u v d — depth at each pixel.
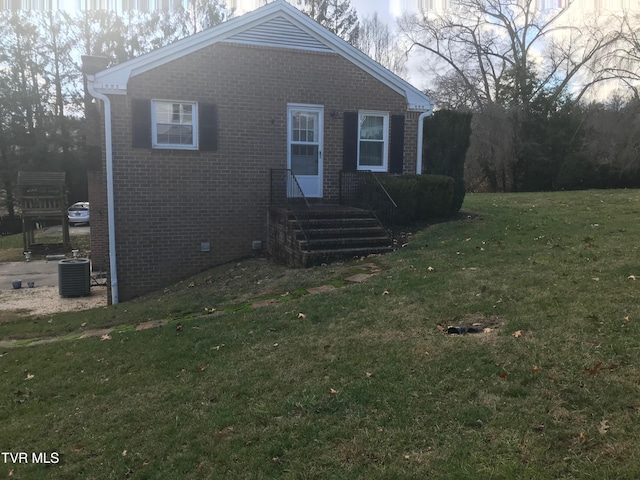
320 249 9.32
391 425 3.43
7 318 9.37
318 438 3.40
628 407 3.25
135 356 5.68
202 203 10.91
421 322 5.33
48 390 5.04
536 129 29.56
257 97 11.15
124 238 10.45
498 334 4.71
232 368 4.84
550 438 3.04
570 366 3.87
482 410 3.43
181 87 10.57
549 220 10.72
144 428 3.94
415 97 12.55
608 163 25.11
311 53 11.52
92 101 13.74
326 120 11.80
